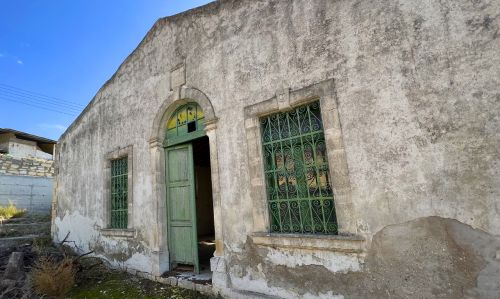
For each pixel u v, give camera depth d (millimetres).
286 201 4547
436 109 3441
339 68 4164
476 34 3293
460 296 3121
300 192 4422
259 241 4582
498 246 2977
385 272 3555
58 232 9672
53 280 5676
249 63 5133
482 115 3188
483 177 3123
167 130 6656
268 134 4879
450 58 3414
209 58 5750
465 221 3166
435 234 3312
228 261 4977
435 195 3354
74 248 8680
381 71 3838
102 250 7609
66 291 5801
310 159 4395
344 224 3863
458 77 3350
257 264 4629
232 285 4867
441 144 3377
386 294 3525
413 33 3666
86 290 5914
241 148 5039
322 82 4262
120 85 7797
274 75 4789
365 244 3703
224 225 5102
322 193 4230
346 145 3984
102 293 5684
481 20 3277
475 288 3055
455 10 3436
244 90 5133
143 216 6562
